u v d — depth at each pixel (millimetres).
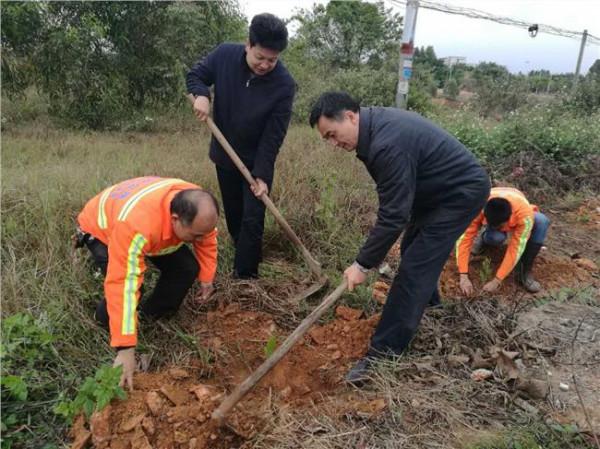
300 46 11375
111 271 2240
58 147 6172
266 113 3285
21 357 2371
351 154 5930
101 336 2699
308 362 2840
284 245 4062
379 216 2393
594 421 2365
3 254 3131
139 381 2398
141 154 5738
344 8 16453
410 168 2352
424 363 2719
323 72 12781
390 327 2699
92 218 2594
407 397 2463
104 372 2109
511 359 2617
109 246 2281
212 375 2680
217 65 3324
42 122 8188
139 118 8273
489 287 3604
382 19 16797
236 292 3375
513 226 3475
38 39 7617
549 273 4148
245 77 3236
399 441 2199
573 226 5301
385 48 16703
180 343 2818
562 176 6273
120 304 2223
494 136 6773
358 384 2643
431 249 2607
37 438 2139
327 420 2314
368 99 10367
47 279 2918
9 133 6992
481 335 3008
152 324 2881
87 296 2881
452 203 2570
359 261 2449
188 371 2658
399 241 4398
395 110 2486
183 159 5438
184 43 8391
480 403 2463
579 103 11750
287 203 4359
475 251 4219
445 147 2494
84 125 8078
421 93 10445
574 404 2484
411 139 2393
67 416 2170
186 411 2203
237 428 2199
